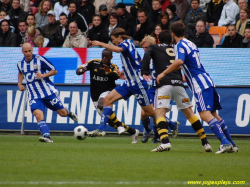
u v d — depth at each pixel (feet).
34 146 93.61
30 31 160.97
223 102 131.44
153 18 155.84
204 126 132.26
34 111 108.37
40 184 46.93
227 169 59.88
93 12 174.91
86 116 136.67
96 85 115.96
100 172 55.88
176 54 78.02
